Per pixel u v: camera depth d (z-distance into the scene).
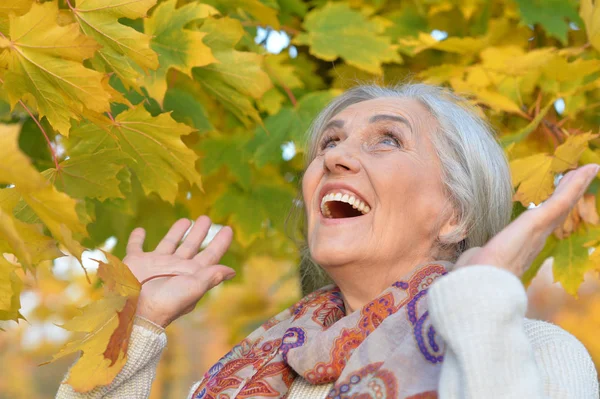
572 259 2.21
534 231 1.24
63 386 1.75
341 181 1.60
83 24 1.47
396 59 2.50
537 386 1.11
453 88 2.40
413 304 1.41
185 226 1.99
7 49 1.30
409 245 1.60
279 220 2.79
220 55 2.00
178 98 2.30
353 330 1.44
